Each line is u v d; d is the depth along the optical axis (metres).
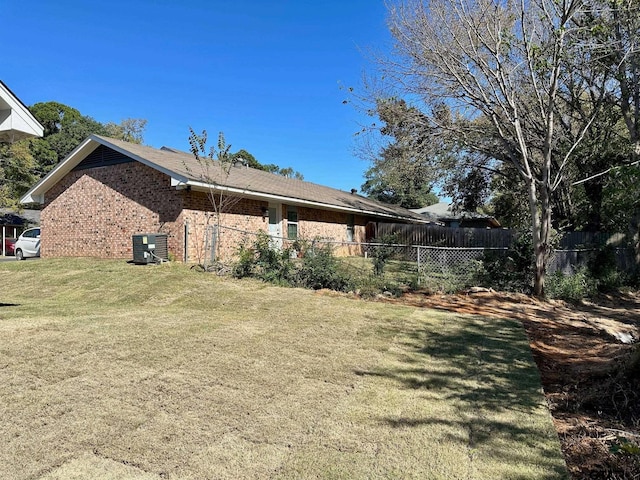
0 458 2.47
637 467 2.55
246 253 9.88
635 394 3.71
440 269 10.27
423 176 15.16
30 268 11.54
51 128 41.22
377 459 2.60
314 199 15.94
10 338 4.79
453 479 2.40
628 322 7.94
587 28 8.98
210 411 3.21
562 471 2.52
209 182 10.96
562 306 9.11
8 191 26.55
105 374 3.86
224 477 2.38
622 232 13.62
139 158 11.84
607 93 11.27
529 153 12.25
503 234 18.92
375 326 6.16
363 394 3.66
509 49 9.79
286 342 5.14
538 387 3.99
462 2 9.77
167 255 11.52
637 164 6.75
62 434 2.78
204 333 5.38
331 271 9.34
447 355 4.95
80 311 6.51
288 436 2.87
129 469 2.42
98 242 13.47
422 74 10.88
